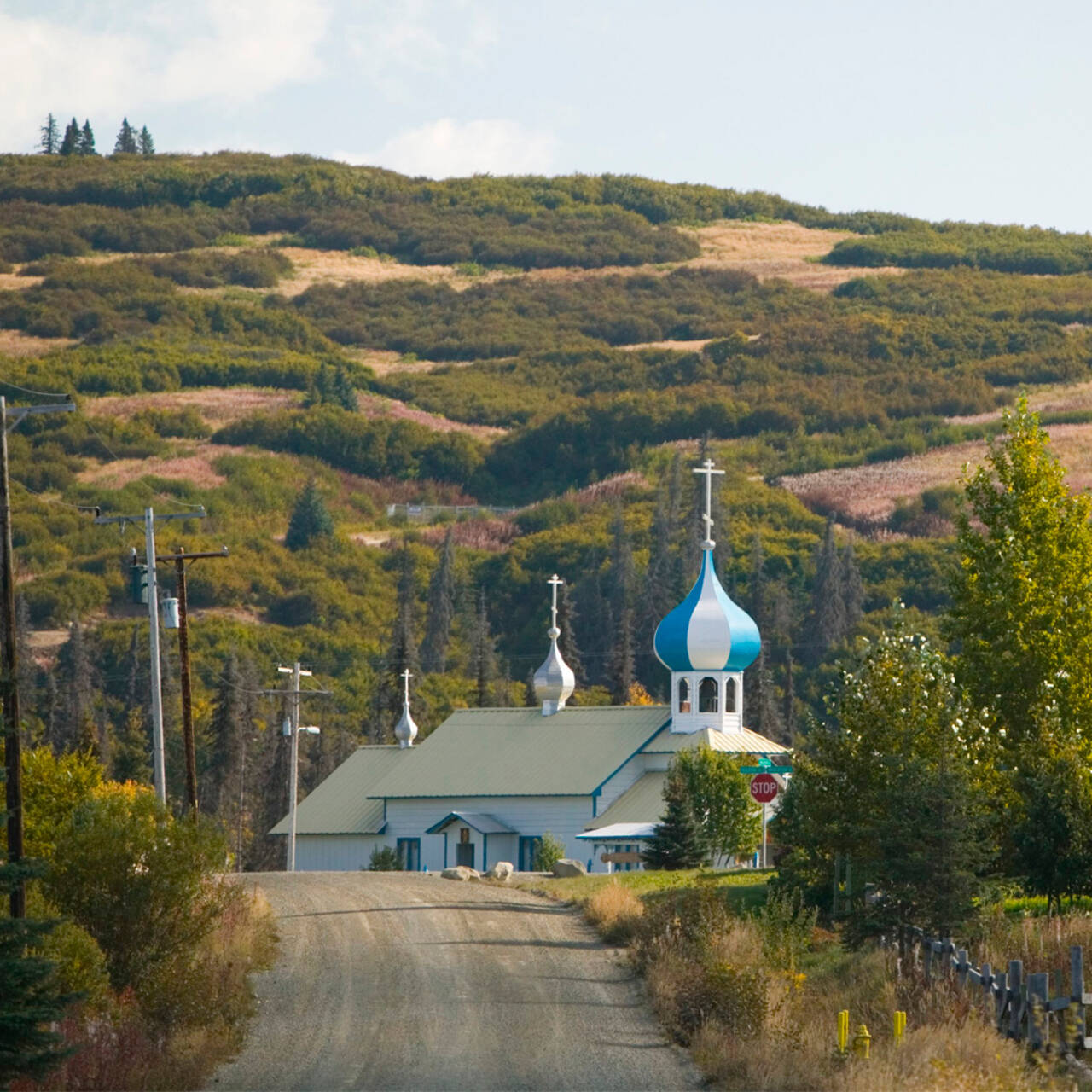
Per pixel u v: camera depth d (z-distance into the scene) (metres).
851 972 123.94
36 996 84.62
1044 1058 96.38
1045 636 163.38
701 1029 106.50
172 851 122.56
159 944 120.12
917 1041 96.00
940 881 125.56
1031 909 150.88
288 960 138.88
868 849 139.50
